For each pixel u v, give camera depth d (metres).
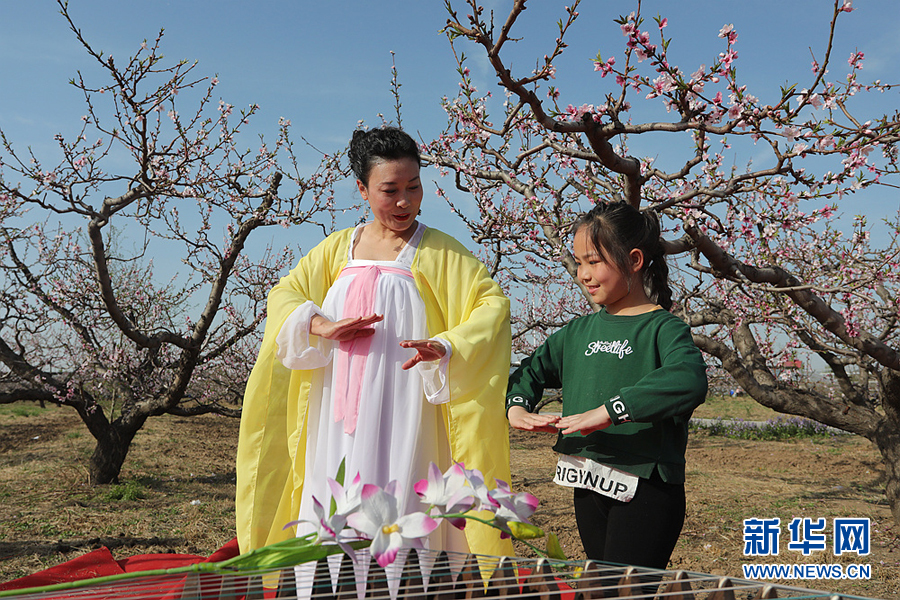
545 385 2.51
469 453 2.37
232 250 7.50
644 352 2.17
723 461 11.00
